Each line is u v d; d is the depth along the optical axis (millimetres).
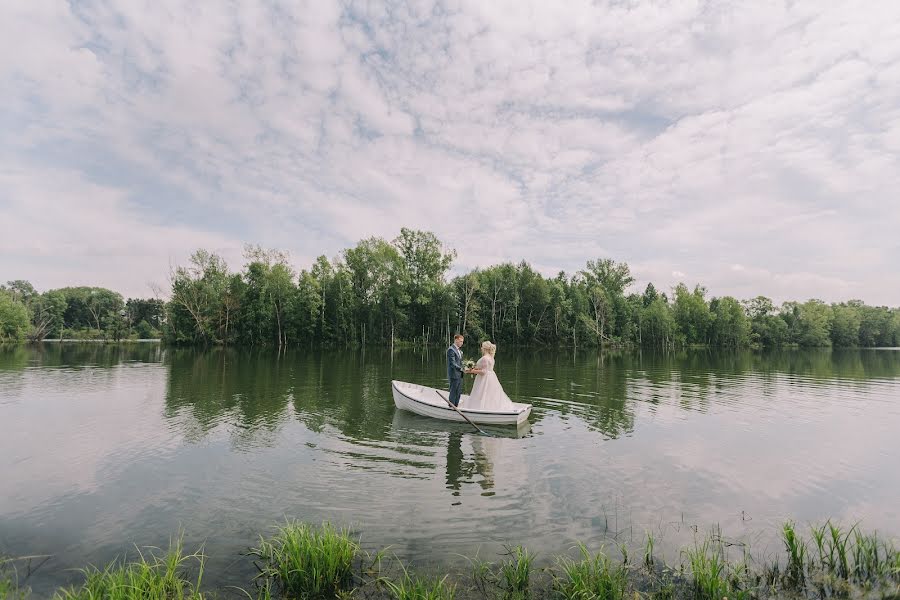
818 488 6398
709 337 74375
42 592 3885
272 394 14203
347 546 4363
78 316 92375
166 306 54594
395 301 55094
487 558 4527
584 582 3955
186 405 12234
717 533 5078
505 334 63062
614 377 20438
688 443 8648
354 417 10797
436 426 9953
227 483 6445
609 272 75312
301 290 53625
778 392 15539
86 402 12648
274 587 4055
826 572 4309
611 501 5914
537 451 8102
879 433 9430
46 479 6562
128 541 4805
